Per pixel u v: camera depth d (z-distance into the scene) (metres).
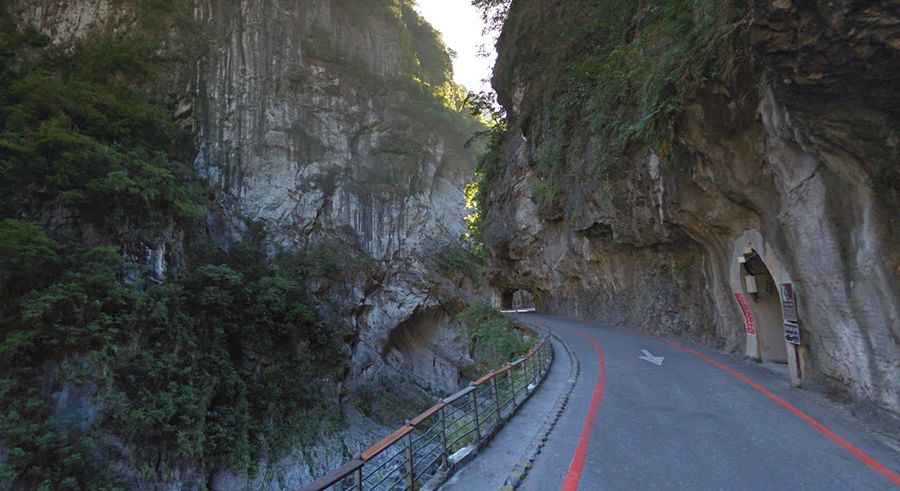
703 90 9.13
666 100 10.16
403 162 55.38
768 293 12.14
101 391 18.31
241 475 23.33
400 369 46.03
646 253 20.88
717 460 5.48
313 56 50.94
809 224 7.65
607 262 25.02
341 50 53.53
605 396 9.32
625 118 14.76
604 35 19.20
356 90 53.66
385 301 48.03
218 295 27.39
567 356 15.63
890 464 5.05
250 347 29.47
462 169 64.94
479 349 27.45
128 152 29.02
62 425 16.70
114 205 24.19
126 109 32.59
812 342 8.60
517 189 32.31
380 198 52.25
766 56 5.58
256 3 47.28
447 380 48.97
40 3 38.00
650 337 18.81
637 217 17.39
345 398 35.66
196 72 41.78
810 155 7.05
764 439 6.14
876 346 6.45
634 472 5.24
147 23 40.28
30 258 18.66
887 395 6.26
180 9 42.50
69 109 28.28
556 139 21.89
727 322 14.55
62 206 22.47
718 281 14.70
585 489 4.83
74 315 18.98
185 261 29.59
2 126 25.53
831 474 4.88
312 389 32.38
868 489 4.49
